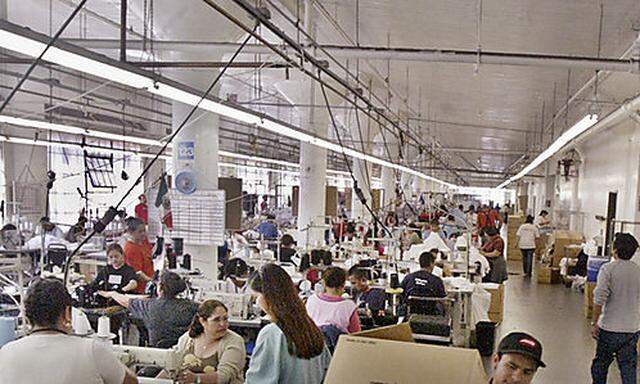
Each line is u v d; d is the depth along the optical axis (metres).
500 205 39.16
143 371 2.50
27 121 6.16
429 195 18.27
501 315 7.31
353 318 3.47
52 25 7.60
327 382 1.66
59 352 2.07
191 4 5.32
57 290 2.16
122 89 11.55
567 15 5.45
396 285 5.52
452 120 13.64
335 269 3.59
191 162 6.07
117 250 5.21
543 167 20.91
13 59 6.14
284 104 12.20
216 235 6.04
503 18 5.74
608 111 9.32
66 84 9.97
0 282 4.11
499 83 8.80
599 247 10.10
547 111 11.18
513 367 1.91
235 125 15.29
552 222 17.30
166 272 4.30
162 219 6.62
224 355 2.95
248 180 22.25
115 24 7.12
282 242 7.41
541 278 10.91
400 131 9.68
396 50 5.38
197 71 5.97
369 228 9.95
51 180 10.03
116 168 13.19
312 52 5.52
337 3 5.77
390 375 1.61
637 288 4.14
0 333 2.66
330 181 23.33
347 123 12.76
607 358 4.28
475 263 7.47
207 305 3.08
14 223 8.90
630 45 6.34
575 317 7.80
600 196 12.20
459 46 7.02
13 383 2.02
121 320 4.25
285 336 2.26
